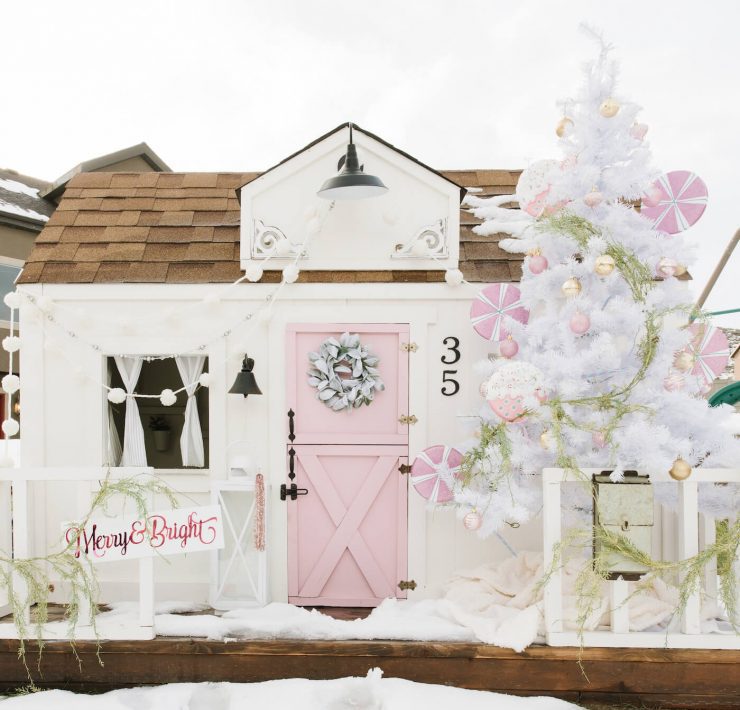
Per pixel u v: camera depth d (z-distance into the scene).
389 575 4.44
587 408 3.55
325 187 3.86
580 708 3.16
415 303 4.46
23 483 3.45
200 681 3.39
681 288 3.69
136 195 5.27
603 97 3.52
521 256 4.67
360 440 4.44
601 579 3.20
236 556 4.16
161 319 4.48
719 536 3.35
